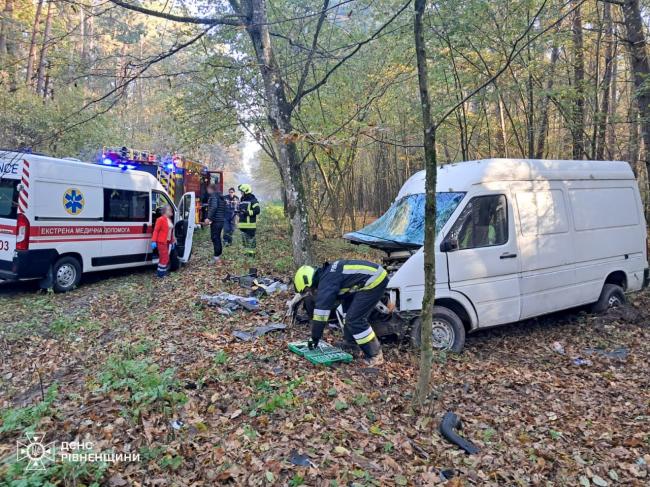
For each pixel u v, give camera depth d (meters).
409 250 6.20
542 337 7.03
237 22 8.04
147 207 10.94
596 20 11.10
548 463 3.77
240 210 12.95
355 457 3.49
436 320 6.02
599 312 7.74
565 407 4.77
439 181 6.82
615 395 5.10
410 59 12.09
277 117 8.97
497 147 15.33
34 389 4.82
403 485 3.24
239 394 4.36
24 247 8.37
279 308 7.40
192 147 15.39
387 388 4.83
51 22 13.49
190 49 12.46
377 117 15.50
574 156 12.78
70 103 15.05
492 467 3.63
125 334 6.36
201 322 6.70
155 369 4.68
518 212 6.63
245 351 5.47
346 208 20.70
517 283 6.55
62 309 7.91
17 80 13.62
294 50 11.17
